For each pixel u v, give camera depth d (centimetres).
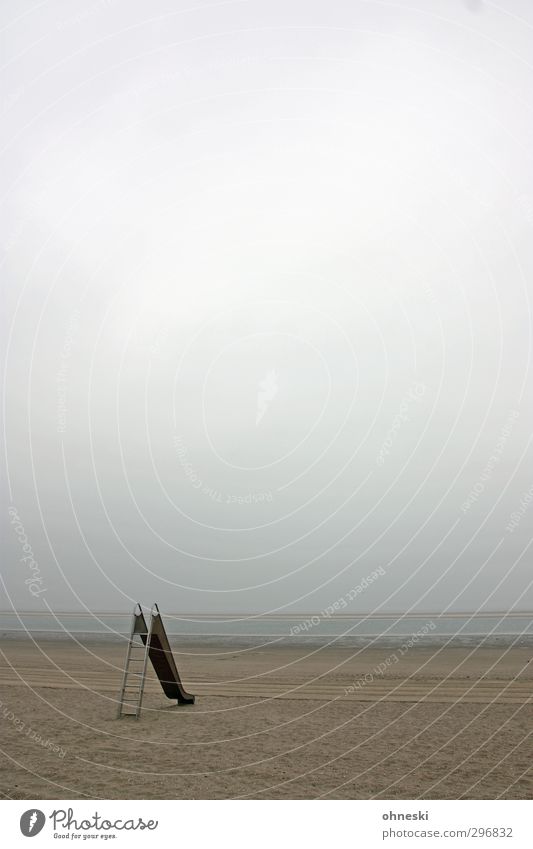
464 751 919
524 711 1240
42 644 3209
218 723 1130
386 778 790
